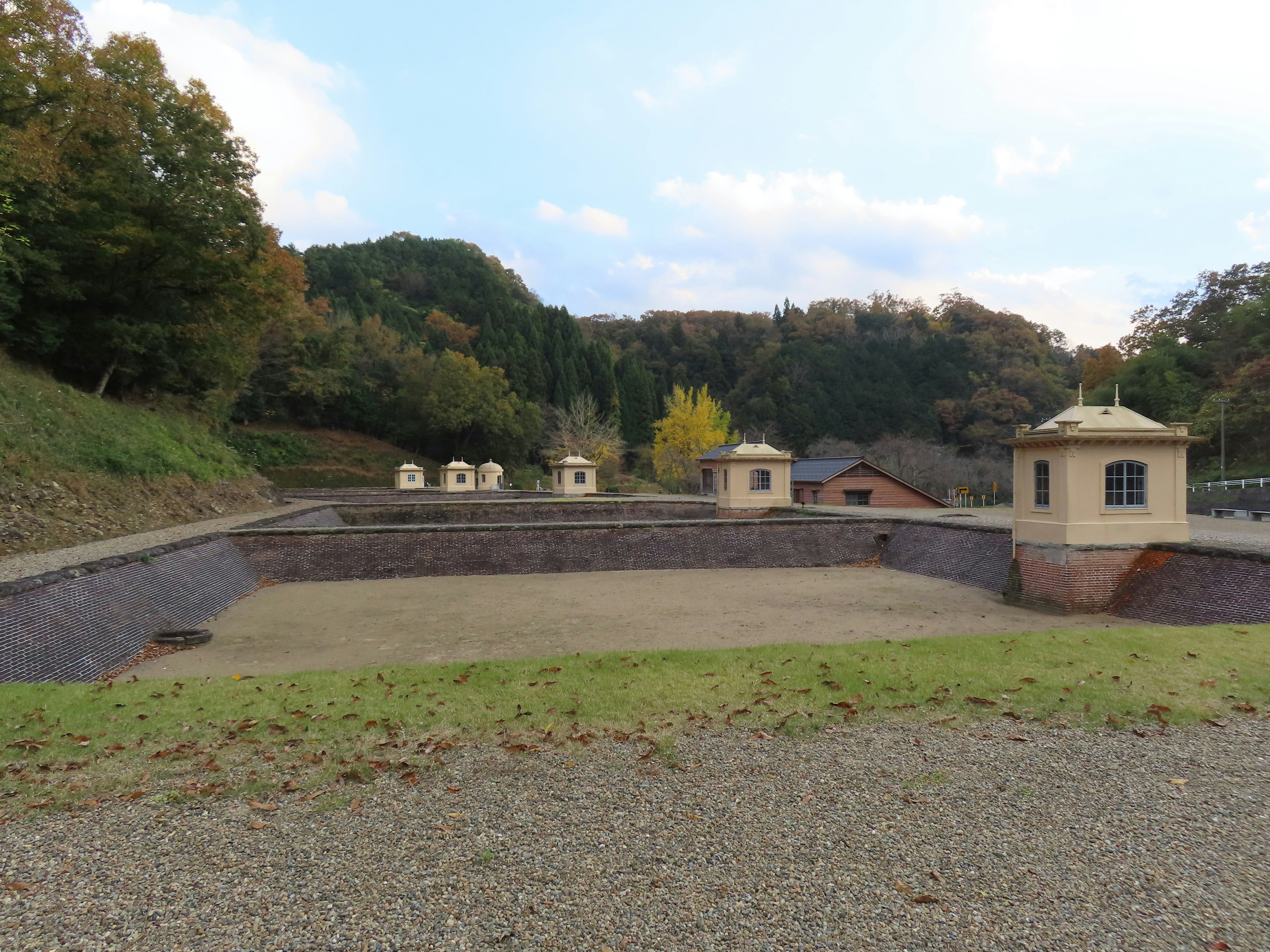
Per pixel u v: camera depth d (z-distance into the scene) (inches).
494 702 258.8
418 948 122.9
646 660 321.7
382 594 627.8
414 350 2783.0
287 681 301.3
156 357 1079.6
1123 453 526.6
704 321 4296.3
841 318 3863.2
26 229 853.8
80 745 216.4
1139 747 217.6
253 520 864.9
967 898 139.1
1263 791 187.2
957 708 251.3
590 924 130.0
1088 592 519.2
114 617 414.3
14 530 544.7
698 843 159.8
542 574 741.9
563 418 2677.2
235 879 144.4
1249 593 442.3
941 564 721.0
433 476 2488.9
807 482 1363.2
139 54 938.7
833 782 192.1
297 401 2509.8
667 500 1242.6
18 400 756.0
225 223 964.0
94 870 147.4
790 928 129.3
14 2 773.9
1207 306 2133.4
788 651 340.2
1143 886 143.6
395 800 181.2
